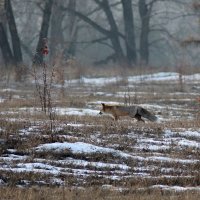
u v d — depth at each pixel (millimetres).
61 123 42688
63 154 32625
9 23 124938
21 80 92562
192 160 33188
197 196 24250
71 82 98188
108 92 81500
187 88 89000
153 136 39562
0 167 29203
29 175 27656
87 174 28781
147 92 82250
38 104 59312
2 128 39188
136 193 24938
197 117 53406
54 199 23406
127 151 34781
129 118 49281
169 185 27266
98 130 40156
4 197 23406
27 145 34094
